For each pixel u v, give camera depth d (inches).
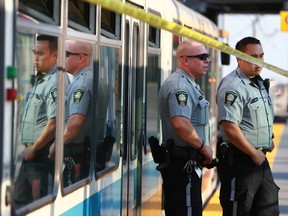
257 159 657.0
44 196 424.5
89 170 523.2
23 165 397.4
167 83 617.6
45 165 428.8
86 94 511.5
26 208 389.1
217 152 674.2
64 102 454.6
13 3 367.2
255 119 657.0
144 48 715.4
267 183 668.7
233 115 648.4
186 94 609.0
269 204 670.5
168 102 613.6
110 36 582.6
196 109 621.9
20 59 386.9
